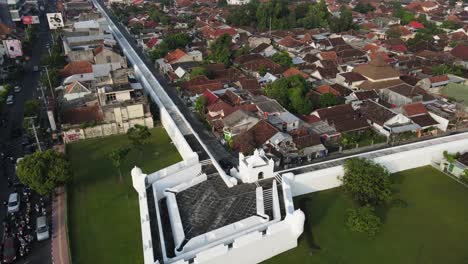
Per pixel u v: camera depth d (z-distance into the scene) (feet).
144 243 161.89
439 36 535.60
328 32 580.30
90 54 415.03
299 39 530.68
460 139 255.50
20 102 336.49
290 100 316.40
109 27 582.35
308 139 258.16
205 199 196.03
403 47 482.69
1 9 552.41
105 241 181.06
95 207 205.05
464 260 172.55
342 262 171.63
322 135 272.10
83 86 323.16
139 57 451.12
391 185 221.05
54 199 210.79
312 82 375.86
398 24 609.01
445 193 219.82
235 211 187.01
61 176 201.46
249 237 162.61
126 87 297.53
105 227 190.19
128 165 245.86
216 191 200.23
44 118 308.81
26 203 205.77
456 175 233.96
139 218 196.03
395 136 280.92
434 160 247.29
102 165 245.24
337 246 181.06
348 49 467.11
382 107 301.02
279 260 173.27
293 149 252.42
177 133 258.37
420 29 574.56
